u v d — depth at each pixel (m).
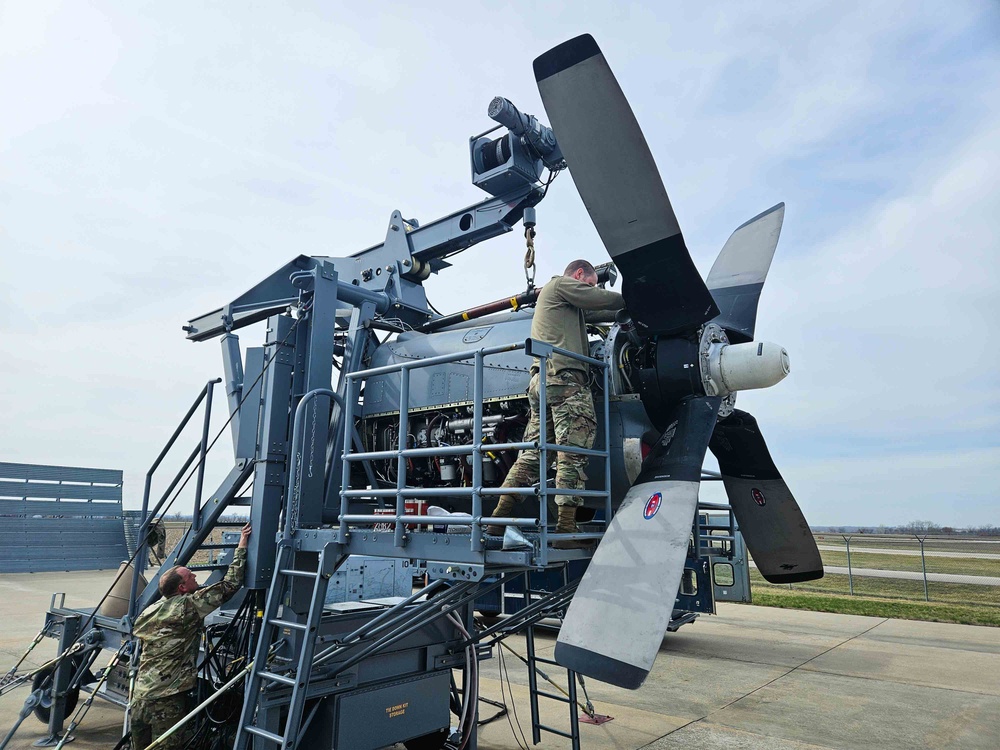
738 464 4.44
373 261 6.41
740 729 5.71
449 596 3.79
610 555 3.02
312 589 4.17
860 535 34.28
